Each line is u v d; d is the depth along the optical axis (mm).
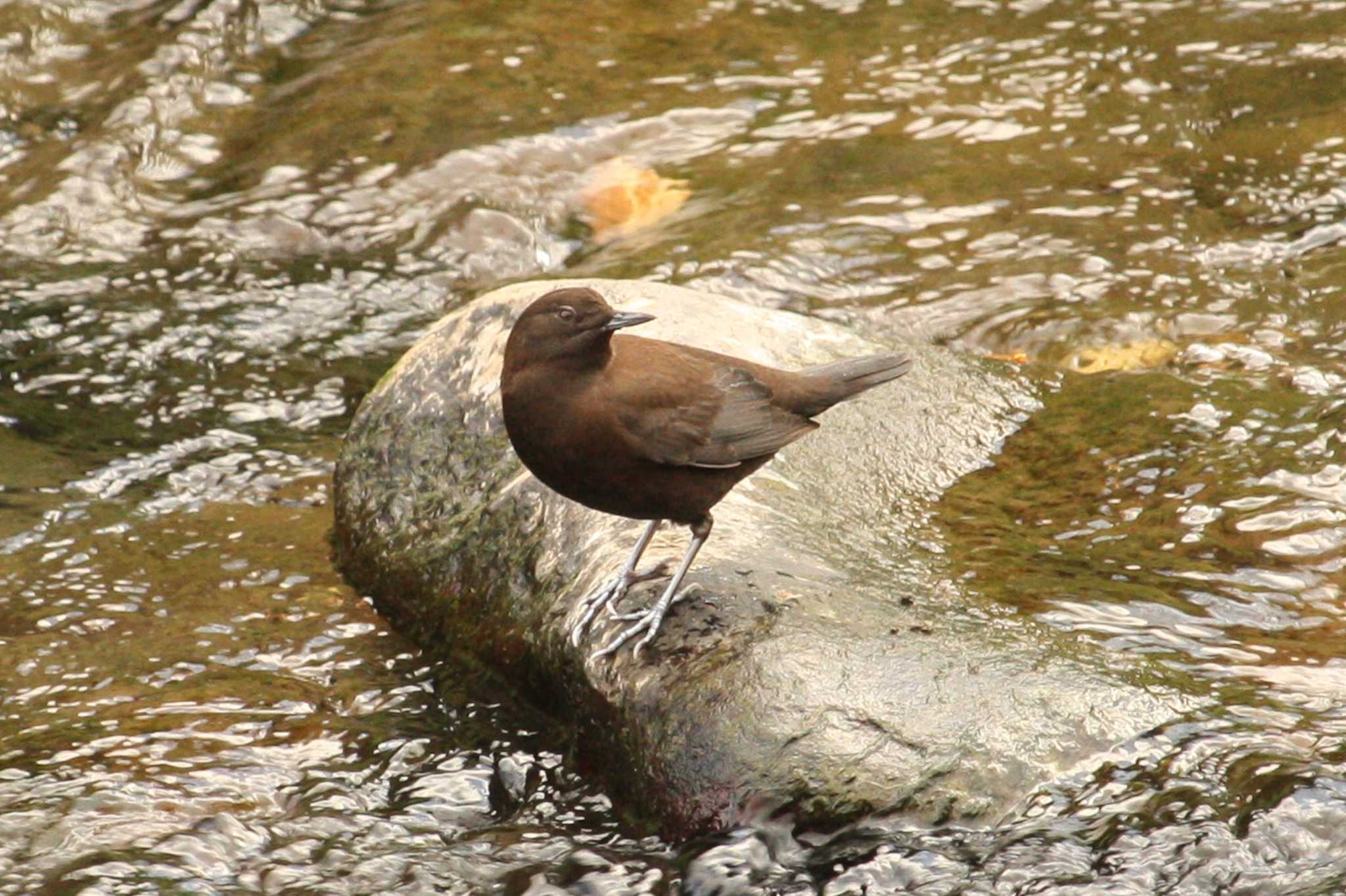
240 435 13664
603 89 18797
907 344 11664
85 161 17609
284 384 14430
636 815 8180
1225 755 7531
